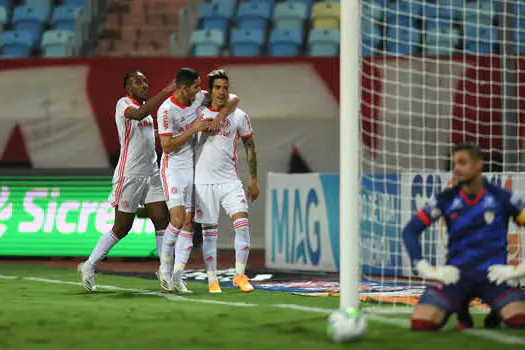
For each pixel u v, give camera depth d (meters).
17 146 43.16
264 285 27.64
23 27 62.12
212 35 59.84
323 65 41.41
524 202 16.12
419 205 29.16
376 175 29.19
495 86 37.56
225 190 25.17
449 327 16.92
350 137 17.27
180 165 24.33
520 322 15.42
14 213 41.59
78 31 61.50
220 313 19.05
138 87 24.89
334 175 33.00
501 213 16.11
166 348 14.17
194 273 32.38
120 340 15.09
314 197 33.62
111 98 42.16
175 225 24.12
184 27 63.34
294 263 34.25
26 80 42.66
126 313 19.02
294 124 43.25
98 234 40.66
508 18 35.59
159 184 25.41
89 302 21.64
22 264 38.44
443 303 15.90
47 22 63.47
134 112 24.03
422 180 29.08
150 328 16.64
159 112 24.09
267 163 43.91
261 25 61.91
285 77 41.59
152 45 61.47
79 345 14.52
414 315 16.02
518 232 26.33
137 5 64.81
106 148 42.81
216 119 24.67
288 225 34.69
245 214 25.39
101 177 41.53
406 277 29.14
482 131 37.97
